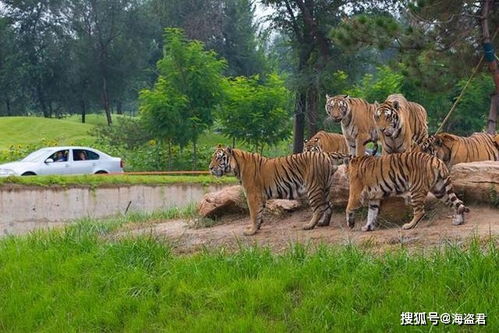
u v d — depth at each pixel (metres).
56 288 8.99
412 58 17.05
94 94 60.94
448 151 10.47
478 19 16.47
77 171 23.58
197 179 21.84
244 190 10.27
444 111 28.80
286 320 7.01
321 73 30.16
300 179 10.00
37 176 19.94
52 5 59.19
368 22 17.16
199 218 12.02
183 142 27.27
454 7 16.25
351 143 11.70
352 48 17.48
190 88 27.14
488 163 9.67
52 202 19.41
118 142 33.38
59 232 11.94
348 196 10.25
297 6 32.25
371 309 6.72
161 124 26.45
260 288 7.50
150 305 7.96
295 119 31.58
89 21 57.91
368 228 9.31
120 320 7.93
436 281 6.82
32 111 75.19
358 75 33.25
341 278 7.34
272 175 10.11
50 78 60.34
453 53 16.86
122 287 8.50
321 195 9.98
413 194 8.95
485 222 8.73
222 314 7.32
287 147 34.81
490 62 16.19
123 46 58.97
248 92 28.69
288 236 9.69
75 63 57.72
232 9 57.94
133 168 28.47
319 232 9.71
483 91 28.45
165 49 28.38
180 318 7.62
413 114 11.23
